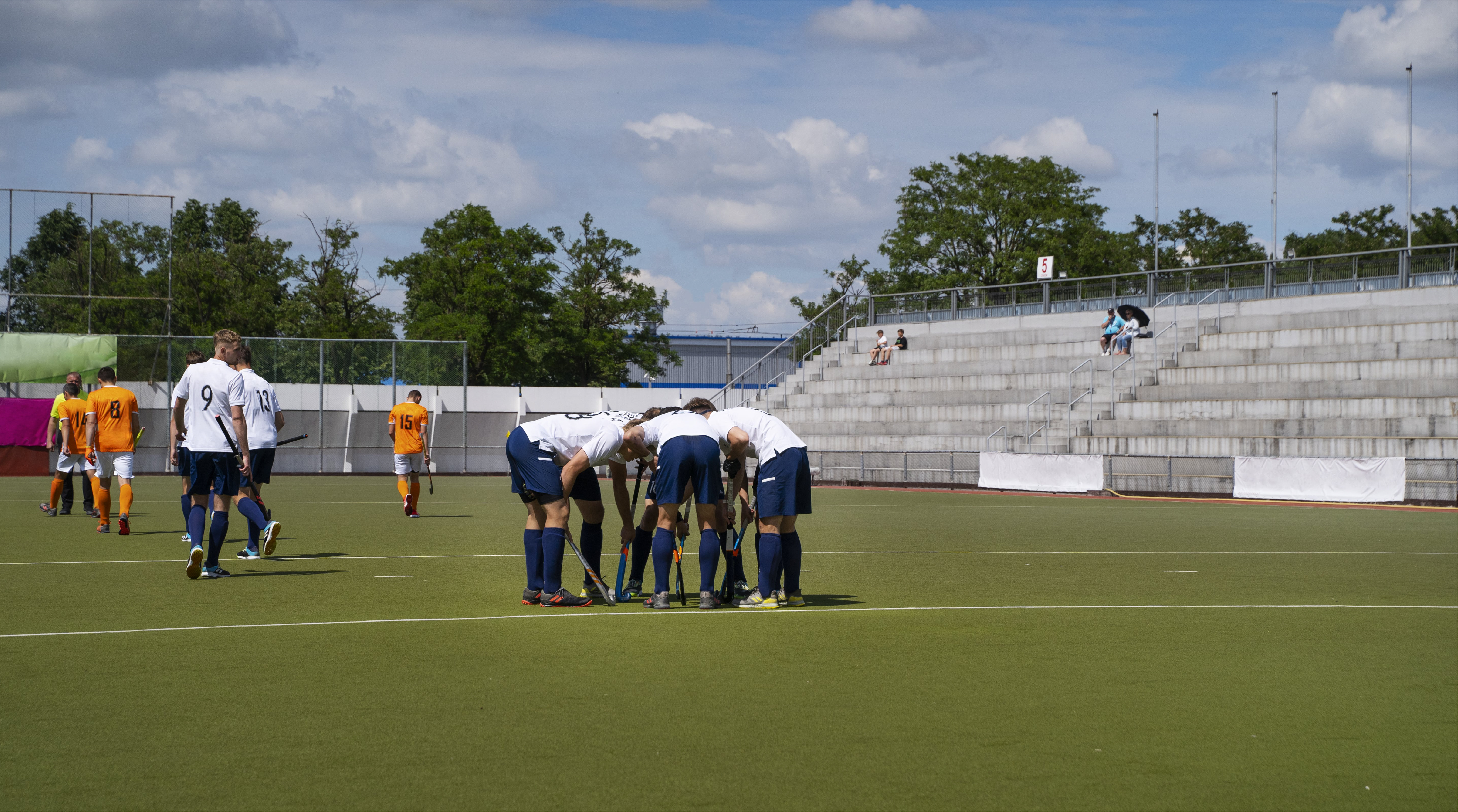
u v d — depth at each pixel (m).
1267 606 7.78
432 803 3.54
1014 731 4.42
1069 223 54.72
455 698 4.89
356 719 4.52
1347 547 12.38
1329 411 25.64
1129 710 4.77
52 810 3.45
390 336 60.88
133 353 33.97
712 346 82.81
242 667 5.51
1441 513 18.44
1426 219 57.19
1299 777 3.87
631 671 5.46
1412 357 26.23
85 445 16.12
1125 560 10.88
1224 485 22.72
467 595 8.10
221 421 8.91
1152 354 31.02
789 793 3.66
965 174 55.22
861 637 6.45
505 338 57.44
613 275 62.66
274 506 19.19
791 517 7.90
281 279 68.31
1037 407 30.72
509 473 38.25
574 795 3.62
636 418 7.98
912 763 3.99
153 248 37.34
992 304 38.34
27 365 33.25
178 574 9.27
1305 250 59.84
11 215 35.97
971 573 9.73
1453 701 4.96
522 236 58.81
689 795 3.63
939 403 34.09
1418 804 3.61
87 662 5.61
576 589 8.63
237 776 3.79
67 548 11.37
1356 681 5.34
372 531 13.88
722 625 6.86
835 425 35.38
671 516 7.49
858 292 62.19
